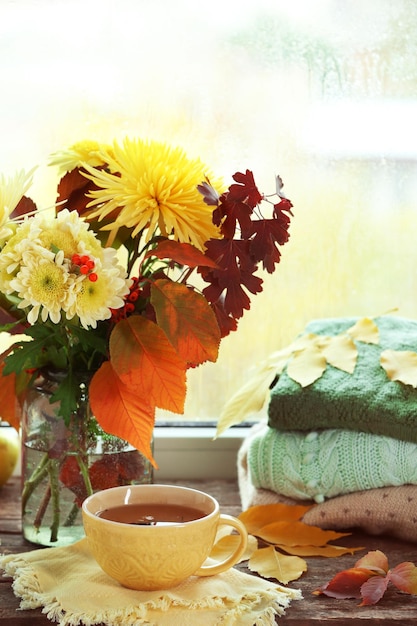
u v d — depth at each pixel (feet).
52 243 3.67
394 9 4.93
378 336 4.50
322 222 5.03
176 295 3.80
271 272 3.89
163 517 3.76
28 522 4.07
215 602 3.67
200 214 3.87
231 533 4.17
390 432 4.15
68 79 4.85
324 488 4.19
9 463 4.58
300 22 4.91
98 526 3.63
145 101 4.90
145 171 3.83
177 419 5.03
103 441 3.97
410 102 4.98
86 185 4.01
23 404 4.08
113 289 3.70
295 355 4.45
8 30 4.81
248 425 5.00
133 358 3.78
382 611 3.74
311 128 4.97
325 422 4.21
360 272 5.06
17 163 4.88
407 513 4.10
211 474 4.90
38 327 3.86
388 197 5.03
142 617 3.60
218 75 4.91
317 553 4.05
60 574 3.82
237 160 4.96
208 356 3.77
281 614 3.70
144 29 4.86
